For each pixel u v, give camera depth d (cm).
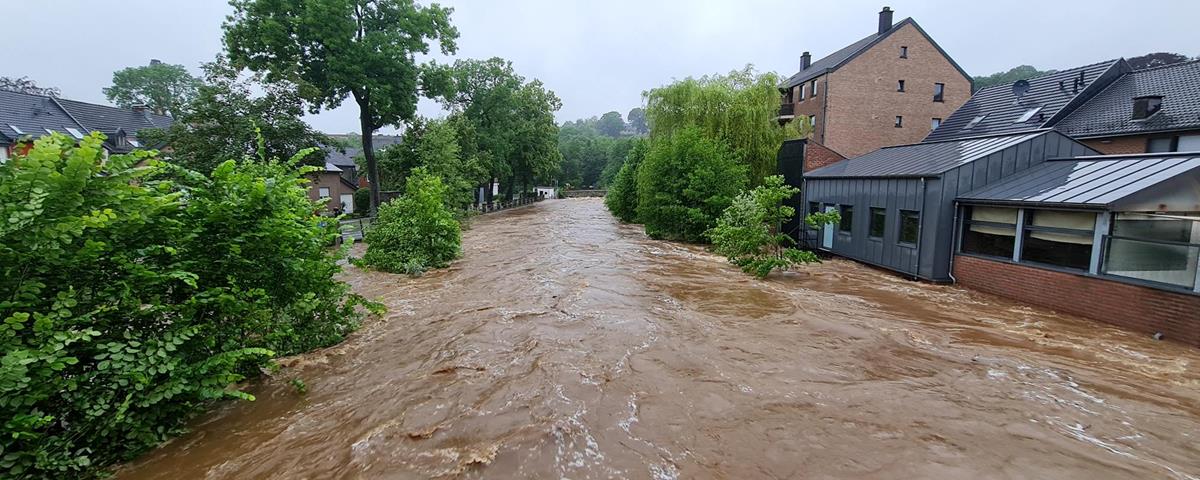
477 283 1122
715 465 392
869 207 1377
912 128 3244
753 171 2228
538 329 743
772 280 1165
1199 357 655
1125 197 798
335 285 671
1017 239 986
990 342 709
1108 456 407
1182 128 1538
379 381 562
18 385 308
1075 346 696
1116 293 800
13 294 340
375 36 2441
